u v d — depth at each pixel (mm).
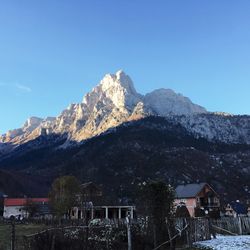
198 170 167625
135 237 22094
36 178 189125
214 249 24516
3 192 155250
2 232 40969
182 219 28594
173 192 25734
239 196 146500
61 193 74250
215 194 89000
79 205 75375
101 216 83938
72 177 77188
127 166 169000
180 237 26875
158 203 24422
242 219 42844
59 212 72562
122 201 90125
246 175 178750
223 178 164625
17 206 109000
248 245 26891
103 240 20500
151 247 22781
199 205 83188
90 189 88375
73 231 20297
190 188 88438
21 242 22484
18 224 61219
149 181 25281
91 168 178125
